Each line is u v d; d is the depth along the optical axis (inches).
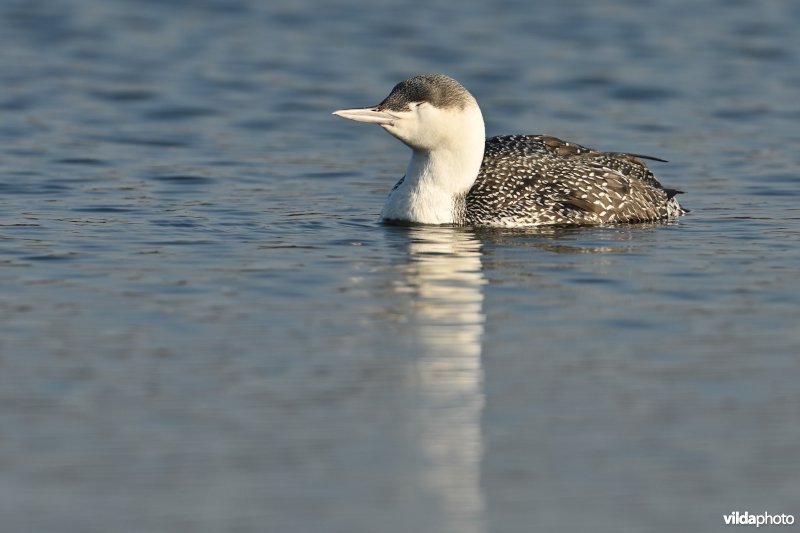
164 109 884.6
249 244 575.2
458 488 350.6
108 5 1171.9
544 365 429.7
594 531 332.8
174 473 354.6
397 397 402.9
